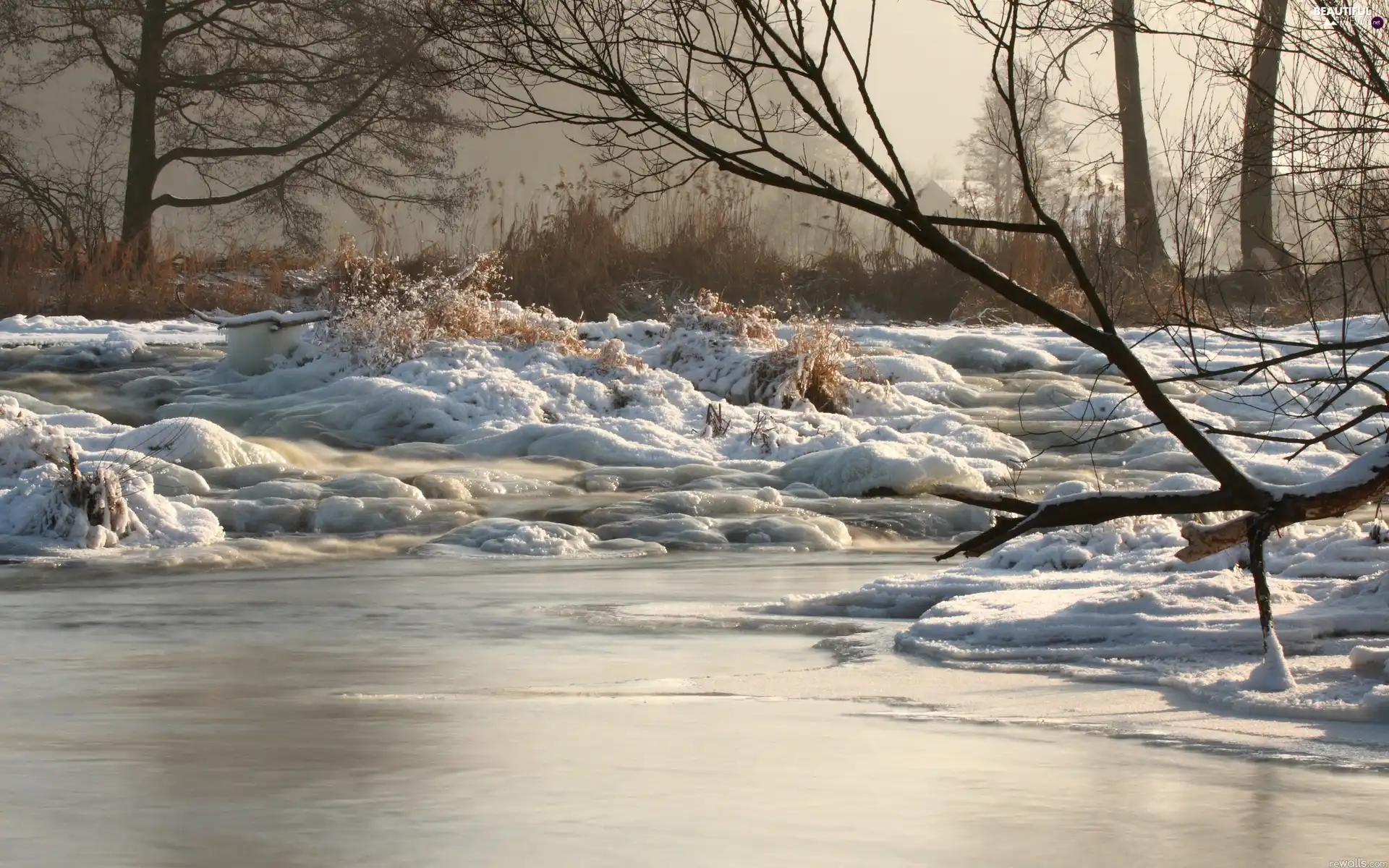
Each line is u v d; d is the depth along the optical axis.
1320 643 8.28
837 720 6.95
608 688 7.91
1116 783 5.70
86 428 21.72
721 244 37.19
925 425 23.84
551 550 15.88
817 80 7.64
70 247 38.16
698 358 26.72
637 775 5.82
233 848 4.82
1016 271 34.06
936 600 10.93
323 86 44.22
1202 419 22.44
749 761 6.09
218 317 33.16
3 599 12.12
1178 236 9.23
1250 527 7.64
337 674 8.41
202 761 6.08
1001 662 8.47
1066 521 7.61
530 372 25.08
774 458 22.06
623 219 37.00
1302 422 22.42
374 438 22.84
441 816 5.22
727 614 10.98
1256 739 6.50
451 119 43.69
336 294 27.81
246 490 18.23
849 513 18.20
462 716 7.09
